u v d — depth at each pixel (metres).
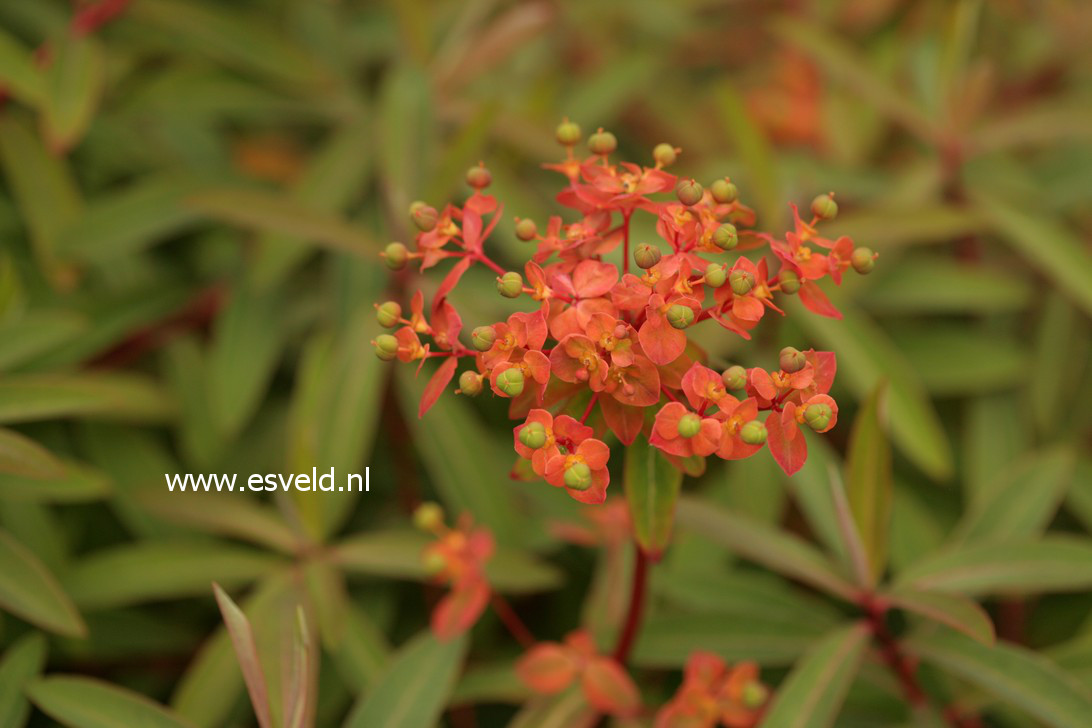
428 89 0.69
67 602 0.57
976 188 0.76
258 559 0.63
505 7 0.88
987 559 0.58
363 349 0.65
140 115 0.75
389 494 0.73
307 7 0.84
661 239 0.65
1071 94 0.88
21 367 0.65
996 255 0.81
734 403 0.49
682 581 0.61
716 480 0.70
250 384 0.67
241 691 0.63
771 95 0.90
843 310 0.68
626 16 0.94
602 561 0.64
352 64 0.85
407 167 0.67
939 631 0.58
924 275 0.72
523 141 0.73
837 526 0.61
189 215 0.70
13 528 0.62
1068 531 0.73
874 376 0.66
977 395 0.73
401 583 0.70
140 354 0.73
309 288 0.77
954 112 0.74
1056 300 0.73
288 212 0.64
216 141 0.83
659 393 0.49
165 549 0.62
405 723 0.57
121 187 0.81
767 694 0.59
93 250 0.67
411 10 0.74
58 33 0.70
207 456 0.67
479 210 0.52
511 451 0.72
